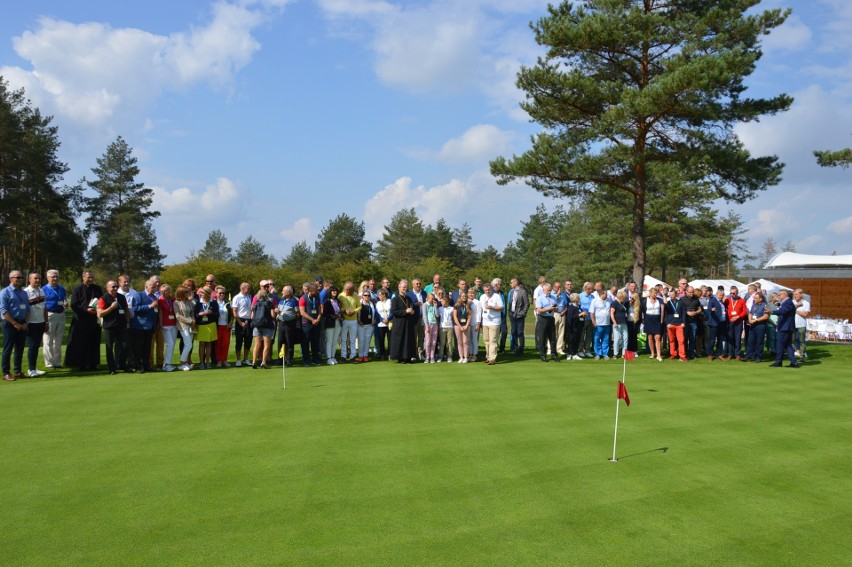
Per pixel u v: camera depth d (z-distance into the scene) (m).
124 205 60.22
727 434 8.10
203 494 5.67
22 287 12.77
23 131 42.84
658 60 20.66
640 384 12.18
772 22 19.44
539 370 14.19
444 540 4.73
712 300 17.39
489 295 15.43
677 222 42.97
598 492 5.81
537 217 90.00
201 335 14.46
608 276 50.12
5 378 12.51
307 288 15.21
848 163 20.86
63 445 7.31
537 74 19.98
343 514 5.21
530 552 4.55
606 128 19.94
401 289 15.65
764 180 20.66
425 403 9.90
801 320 17.69
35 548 4.57
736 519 5.23
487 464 6.60
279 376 13.06
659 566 4.36
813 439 7.89
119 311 13.57
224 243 91.56
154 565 4.31
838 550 4.67
